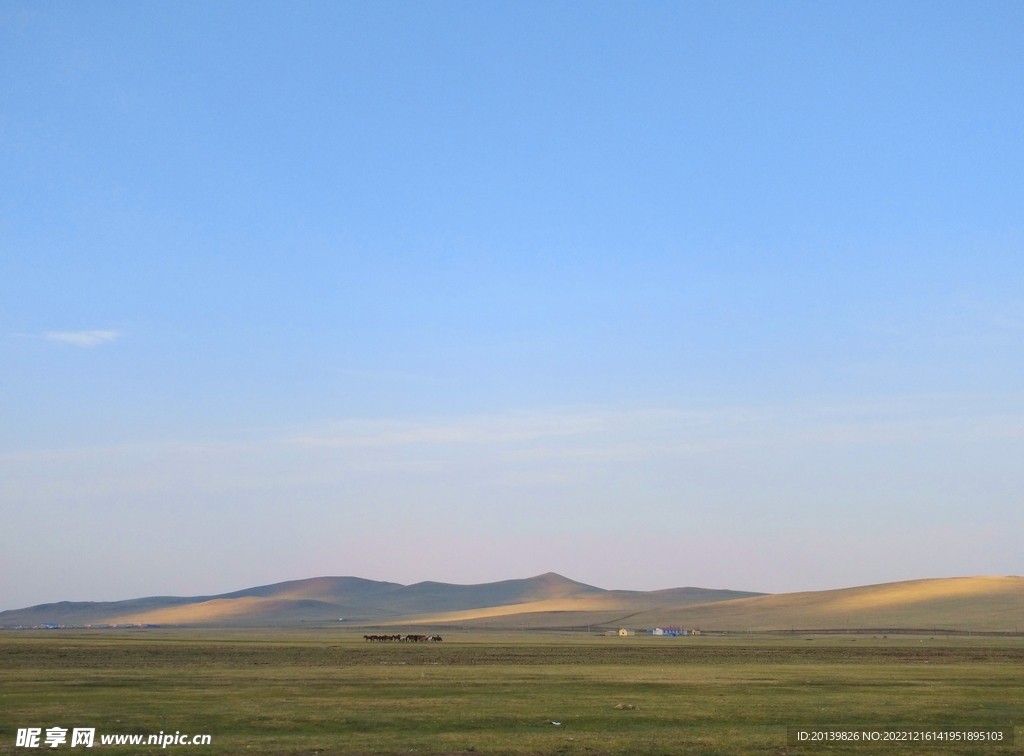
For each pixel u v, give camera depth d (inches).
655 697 2069.4
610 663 3646.7
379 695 2063.2
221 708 1771.7
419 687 2271.2
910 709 1846.7
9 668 2908.5
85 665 3129.9
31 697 1948.8
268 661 3563.0
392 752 1320.1
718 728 1582.2
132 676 2554.1
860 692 2230.6
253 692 2107.5
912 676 2790.4
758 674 2871.6
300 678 2532.0
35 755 1290.6
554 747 1369.3
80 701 1877.5
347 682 2397.9
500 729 1547.7
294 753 1307.8
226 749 1336.1
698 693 2181.3
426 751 1330.0
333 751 1323.8
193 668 3019.2
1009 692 2256.4
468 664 3472.0
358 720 1620.3
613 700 1991.9
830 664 3612.2
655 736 1480.1
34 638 7381.9
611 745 1392.7
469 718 1659.7
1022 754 1366.9
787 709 1836.9
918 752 1371.8
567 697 2049.7
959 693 2218.3
